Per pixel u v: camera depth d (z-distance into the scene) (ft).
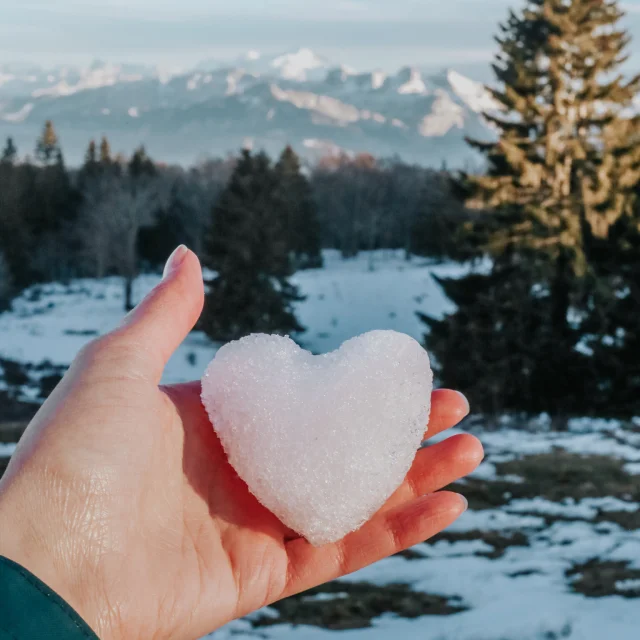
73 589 4.83
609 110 65.51
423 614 22.52
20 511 4.77
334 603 23.80
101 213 163.02
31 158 252.62
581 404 61.62
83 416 5.19
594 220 61.41
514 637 20.11
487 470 41.86
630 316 60.49
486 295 65.21
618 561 27.09
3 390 88.33
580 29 66.39
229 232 102.53
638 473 40.70
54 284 187.32
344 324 133.39
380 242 261.24
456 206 84.74
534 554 28.25
